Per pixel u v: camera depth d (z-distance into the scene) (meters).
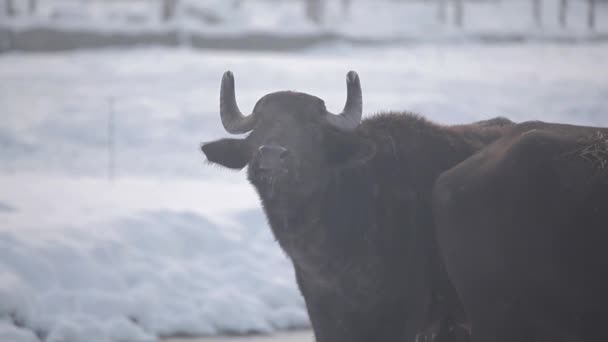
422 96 92.12
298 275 26.33
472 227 21.11
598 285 19.27
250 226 46.28
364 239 25.17
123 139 79.31
